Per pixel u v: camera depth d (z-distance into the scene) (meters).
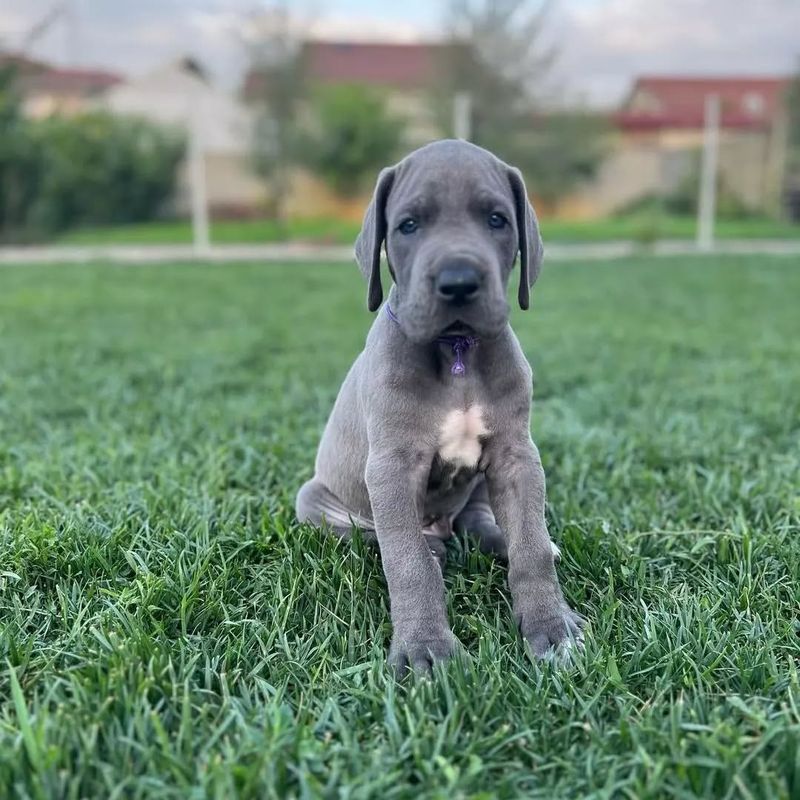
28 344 1.78
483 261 0.56
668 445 1.03
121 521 0.75
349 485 0.72
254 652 0.57
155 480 0.92
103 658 0.54
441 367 0.62
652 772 0.43
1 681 0.53
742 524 0.74
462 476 0.66
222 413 1.22
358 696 0.51
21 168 5.21
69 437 1.11
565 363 1.59
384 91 6.13
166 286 2.96
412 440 0.61
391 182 0.64
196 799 0.41
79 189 5.48
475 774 0.44
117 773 0.44
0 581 0.65
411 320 0.58
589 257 4.09
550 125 6.16
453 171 0.60
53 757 0.43
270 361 1.64
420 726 0.47
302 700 0.51
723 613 0.61
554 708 0.51
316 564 0.67
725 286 2.90
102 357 1.69
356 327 2.08
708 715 0.49
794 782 0.43
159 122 5.85
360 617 0.61
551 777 0.45
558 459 1.00
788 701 0.50
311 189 6.05
